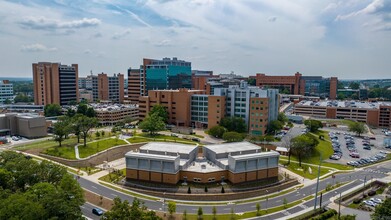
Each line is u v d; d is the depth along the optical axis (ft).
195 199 298.56
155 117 566.77
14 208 178.60
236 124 570.46
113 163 411.75
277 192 324.19
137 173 334.24
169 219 252.42
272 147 485.56
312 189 334.03
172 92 652.89
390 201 232.53
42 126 569.64
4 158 291.79
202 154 434.30
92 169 381.40
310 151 455.63
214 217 259.19
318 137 569.23
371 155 488.85
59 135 453.17
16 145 483.10
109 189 314.76
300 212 273.54
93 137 523.29
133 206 198.70
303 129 646.33
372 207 283.59
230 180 334.85
